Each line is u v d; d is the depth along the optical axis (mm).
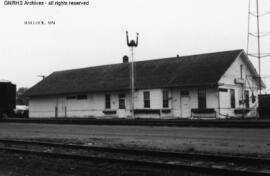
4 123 32438
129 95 38594
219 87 33188
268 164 10094
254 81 39344
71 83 44969
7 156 13289
